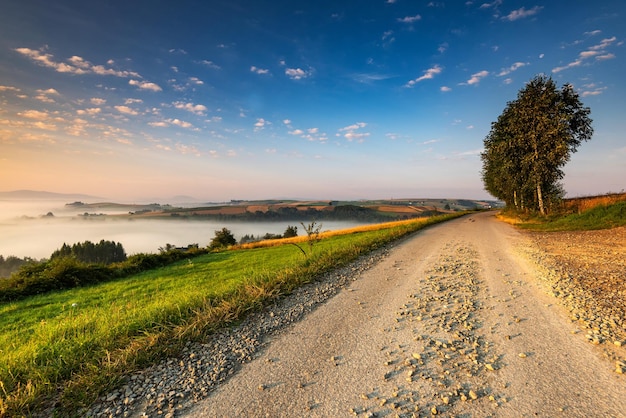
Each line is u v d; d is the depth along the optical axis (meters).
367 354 4.75
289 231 81.56
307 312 6.70
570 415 3.25
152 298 12.97
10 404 3.49
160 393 3.85
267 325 6.00
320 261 11.67
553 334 5.18
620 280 8.09
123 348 4.94
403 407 3.48
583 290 7.40
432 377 4.07
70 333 5.82
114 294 16.61
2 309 15.04
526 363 4.32
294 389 3.89
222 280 16.05
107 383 4.00
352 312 6.61
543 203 32.28
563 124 28.77
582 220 22.56
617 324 5.42
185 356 4.80
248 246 43.69
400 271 10.40
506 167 34.56
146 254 29.44
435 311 6.50
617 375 3.93
